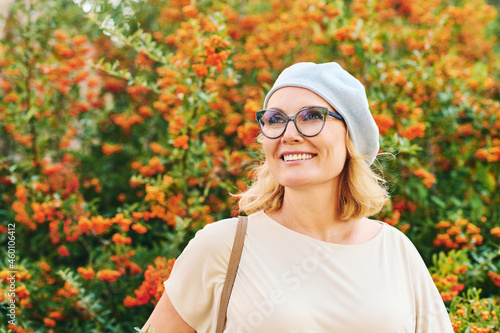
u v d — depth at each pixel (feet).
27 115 11.64
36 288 9.79
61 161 13.15
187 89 10.13
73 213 10.50
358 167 4.86
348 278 4.52
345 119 4.61
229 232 4.75
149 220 11.84
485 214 10.80
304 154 4.51
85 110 13.70
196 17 13.51
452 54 13.55
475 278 8.87
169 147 11.80
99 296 10.25
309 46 14.17
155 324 4.90
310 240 4.64
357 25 11.10
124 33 13.20
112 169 13.48
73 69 13.02
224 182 10.69
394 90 11.11
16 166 11.93
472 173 11.63
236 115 11.81
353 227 4.96
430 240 10.41
